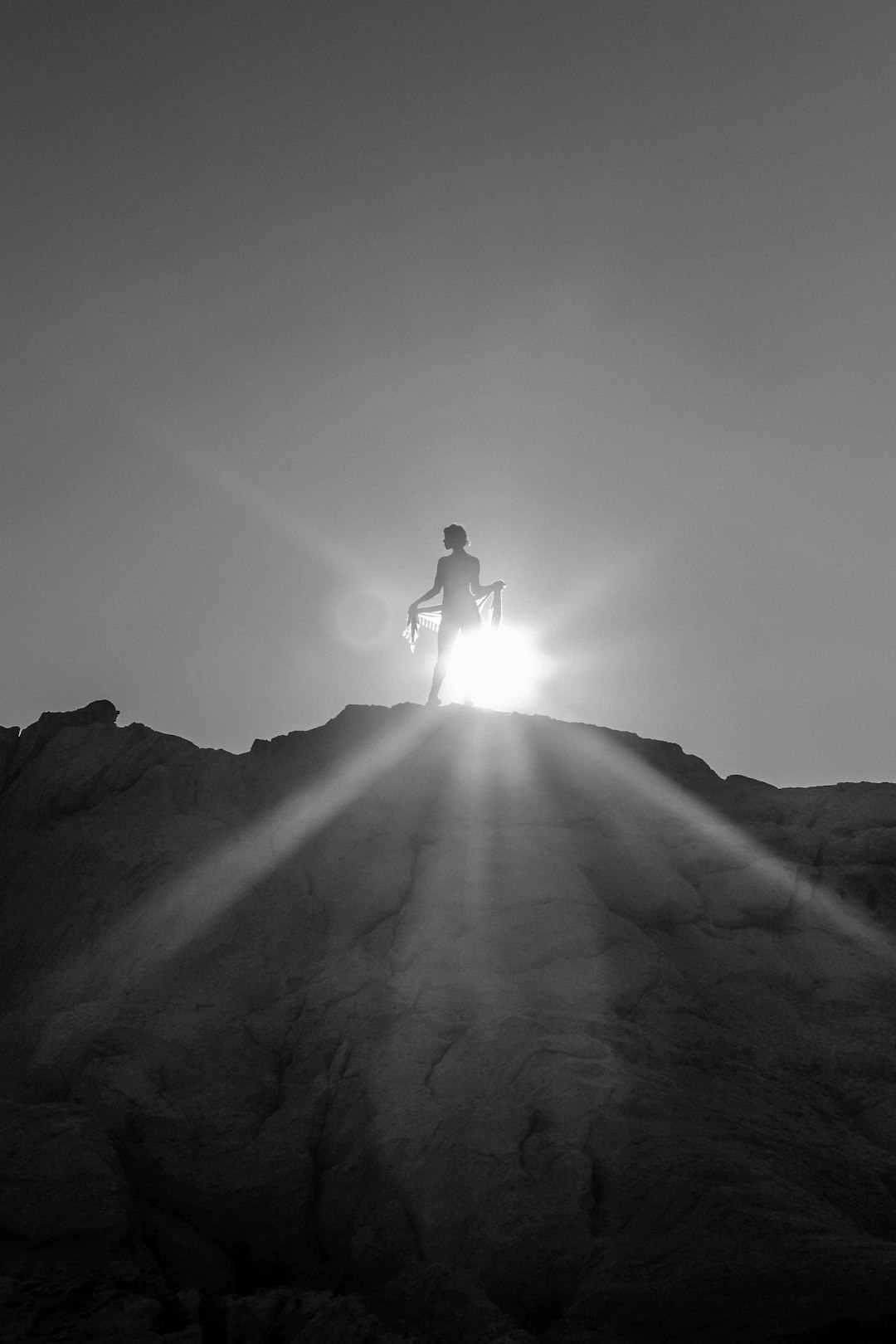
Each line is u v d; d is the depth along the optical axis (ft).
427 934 49.57
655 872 54.65
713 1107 40.52
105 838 57.41
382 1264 36.19
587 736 62.80
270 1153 39.70
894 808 61.11
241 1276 37.37
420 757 59.41
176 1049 44.32
